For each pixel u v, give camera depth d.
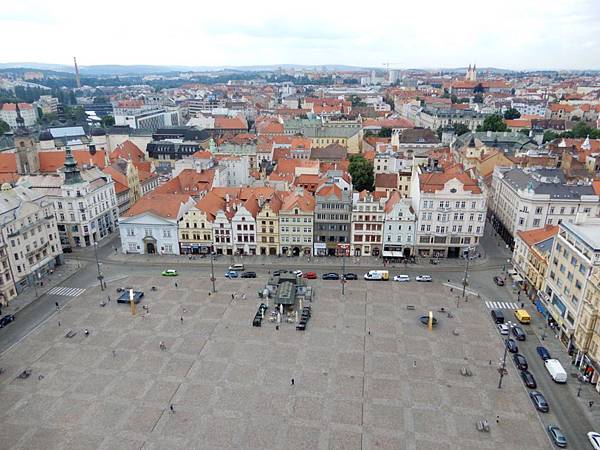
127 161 193.50
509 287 124.88
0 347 100.06
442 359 95.31
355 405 82.56
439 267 136.38
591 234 95.69
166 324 108.31
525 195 139.75
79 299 120.31
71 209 149.38
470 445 73.94
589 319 87.62
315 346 99.62
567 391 86.06
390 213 137.88
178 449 73.19
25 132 193.25
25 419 79.69
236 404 82.81
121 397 84.75
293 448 73.31
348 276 129.62
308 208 141.38
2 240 116.00
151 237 146.12
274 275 125.81
